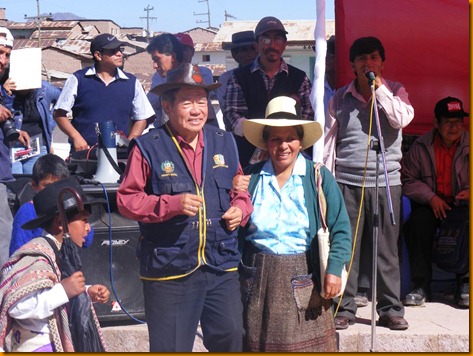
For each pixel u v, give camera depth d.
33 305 3.80
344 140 5.99
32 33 44.56
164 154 4.43
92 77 6.82
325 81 7.16
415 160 6.68
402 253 6.52
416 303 6.50
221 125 8.26
